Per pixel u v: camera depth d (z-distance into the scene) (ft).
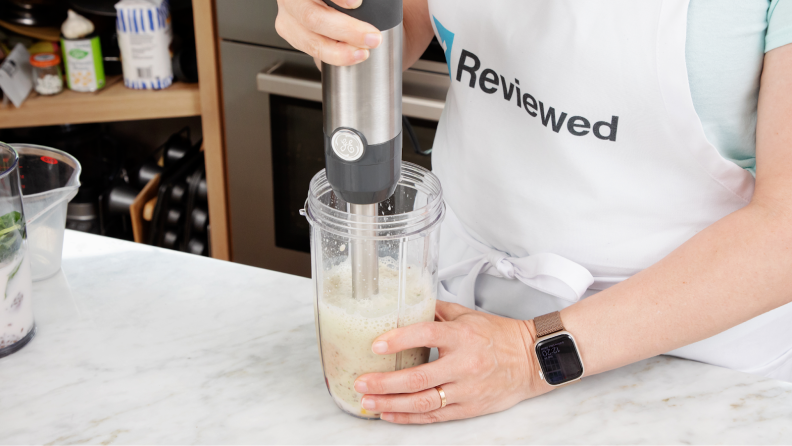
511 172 2.31
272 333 2.18
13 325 2.02
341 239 1.76
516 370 1.88
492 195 2.40
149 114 4.63
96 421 1.81
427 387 1.78
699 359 2.25
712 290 1.75
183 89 4.63
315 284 1.82
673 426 1.83
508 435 1.81
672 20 1.83
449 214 2.59
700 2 1.82
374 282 1.73
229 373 2.00
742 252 1.71
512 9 2.09
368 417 1.86
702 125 2.00
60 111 4.46
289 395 1.93
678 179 2.09
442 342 1.80
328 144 1.57
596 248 2.26
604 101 2.01
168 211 4.93
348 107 1.49
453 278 2.64
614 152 2.10
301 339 2.16
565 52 2.01
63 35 4.37
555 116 2.12
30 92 4.48
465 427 1.84
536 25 2.06
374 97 1.47
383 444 1.77
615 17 1.91
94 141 5.03
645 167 2.10
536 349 1.88
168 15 4.55
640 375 2.03
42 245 2.36
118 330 2.16
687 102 1.90
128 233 5.25
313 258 1.81
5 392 1.89
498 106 2.27
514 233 2.39
